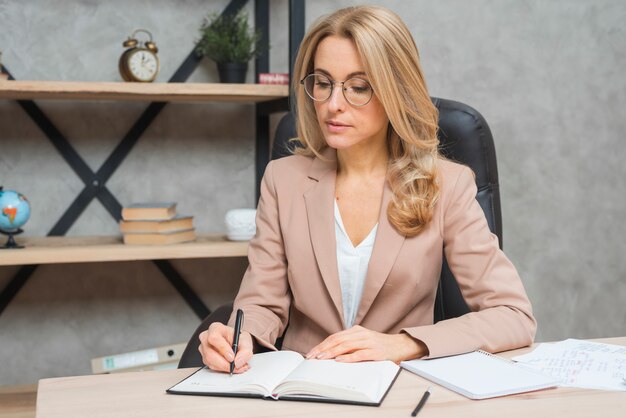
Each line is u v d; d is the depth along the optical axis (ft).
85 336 7.91
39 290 7.76
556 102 9.00
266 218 5.12
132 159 7.87
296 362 3.70
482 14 8.64
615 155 9.28
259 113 7.94
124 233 6.91
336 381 3.27
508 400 3.21
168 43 7.82
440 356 3.83
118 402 3.19
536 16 8.84
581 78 9.07
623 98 9.25
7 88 6.41
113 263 7.93
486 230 4.74
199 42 7.74
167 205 7.02
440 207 4.72
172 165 7.98
